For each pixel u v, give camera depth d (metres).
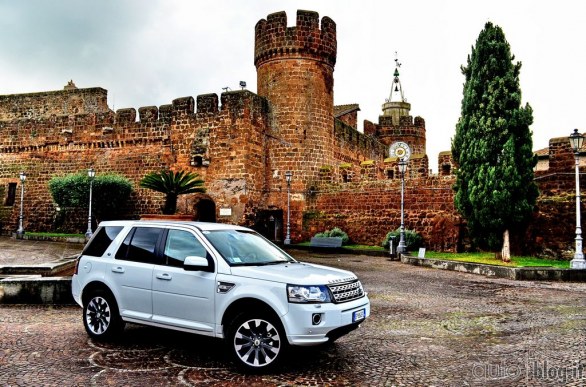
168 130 35.56
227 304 7.53
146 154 36.28
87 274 9.16
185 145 34.69
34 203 39.38
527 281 17.98
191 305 7.91
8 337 9.19
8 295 12.77
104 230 9.47
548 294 15.02
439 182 28.66
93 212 35.47
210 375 7.19
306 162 33.84
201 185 33.72
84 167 38.16
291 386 6.75
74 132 38.59
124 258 8.88
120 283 8.72
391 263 23.81
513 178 21.70
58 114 46.25
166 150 35.53
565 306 13.01
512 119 22.23
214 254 8.03
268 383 6.86
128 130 36.94
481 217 22.36
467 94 23.69
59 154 39.06
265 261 8.50
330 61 35.31
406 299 13.95
